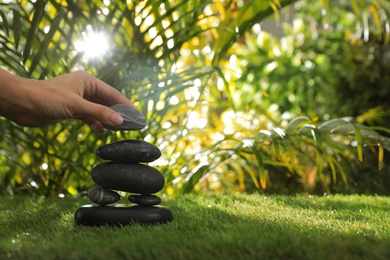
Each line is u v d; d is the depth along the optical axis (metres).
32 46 1.14
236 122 1.70
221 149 1.24
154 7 1.13
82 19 1.22
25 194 1.34
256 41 2.69
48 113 0.67
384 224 0.68
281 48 2.65
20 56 1.11
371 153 1.58
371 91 2.06
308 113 2.32
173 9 1.12
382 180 1.51
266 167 1.55
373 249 0.49
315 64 2.45
